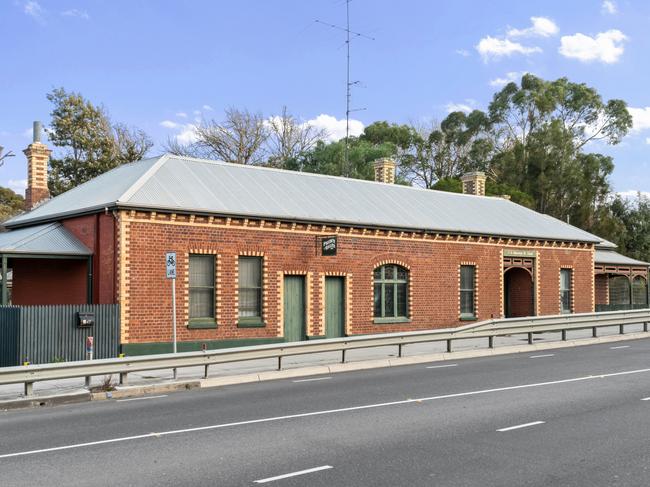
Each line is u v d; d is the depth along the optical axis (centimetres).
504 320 2166
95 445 880
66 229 2145
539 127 6431
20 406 1245
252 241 2161
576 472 732
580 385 1371
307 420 1038
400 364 1869
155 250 1955
